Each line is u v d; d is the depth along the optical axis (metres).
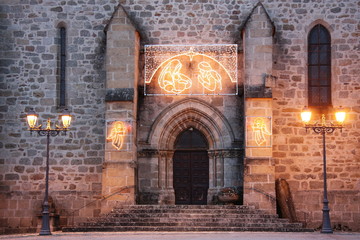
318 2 28.28
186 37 28.41
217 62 28.23
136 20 28.58
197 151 28.94
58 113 28.22
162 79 28.33
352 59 27.98
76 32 28.53
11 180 28.00
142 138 28.12
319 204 27.34
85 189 27.88
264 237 21.25
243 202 26.45
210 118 28.17
